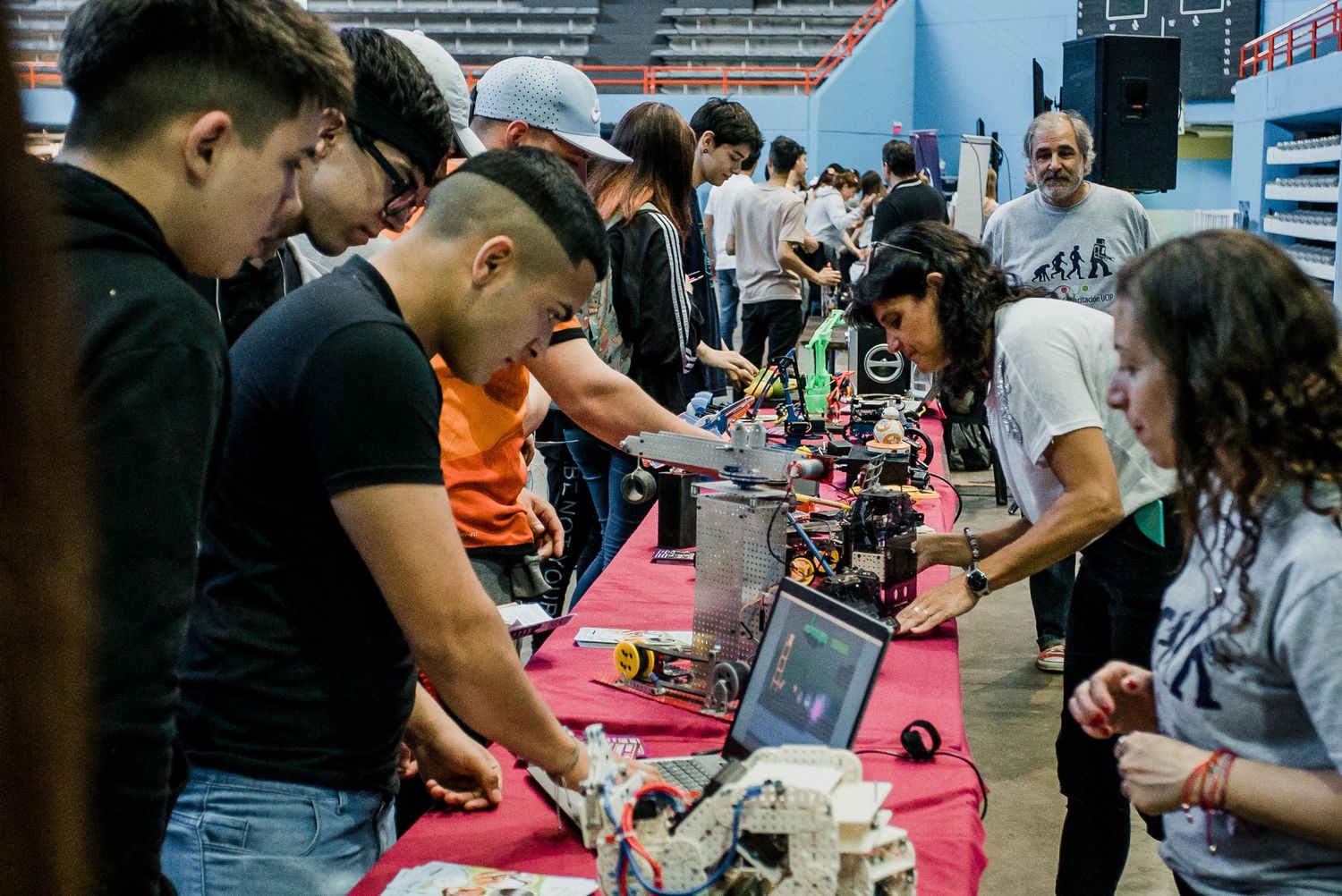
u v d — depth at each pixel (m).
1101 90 6.91
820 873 1.20
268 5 1.24
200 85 1.19
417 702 1.74
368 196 1.75
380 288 1.55
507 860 1.59
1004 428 2.42
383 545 1.45
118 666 1.09
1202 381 1.32
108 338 1.11
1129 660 2.38
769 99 15.08
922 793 1.75
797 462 2.10
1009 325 2.32
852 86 15.59
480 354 1.63
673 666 2.19
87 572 0.40
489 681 1.51
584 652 2.36
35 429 0.35
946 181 15.26
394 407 1.44
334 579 1.51
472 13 16.94
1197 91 15.02
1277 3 14.62
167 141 1.20
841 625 1.61
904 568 2.45
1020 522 2.55
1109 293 4.25
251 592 1.51
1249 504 1.31
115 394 1.10
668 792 1.30
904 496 2.50
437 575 1.46
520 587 2.59
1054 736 3.86
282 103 1.24
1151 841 3.34
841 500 2.98
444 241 1.59
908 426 4.13
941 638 2.39
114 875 1.11
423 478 1.46
